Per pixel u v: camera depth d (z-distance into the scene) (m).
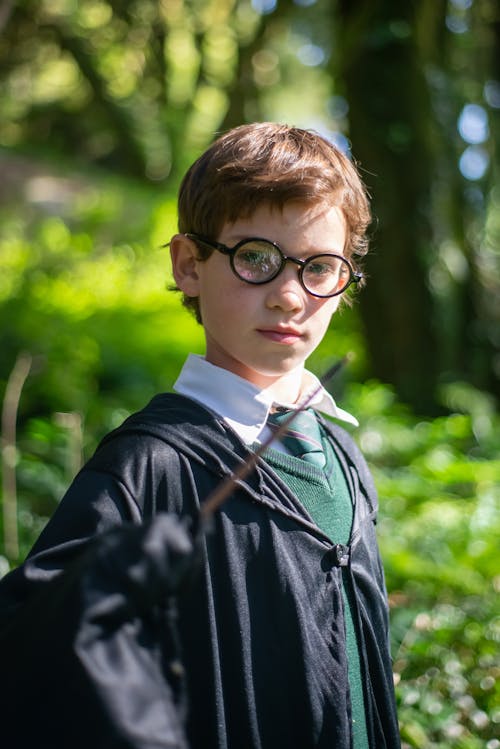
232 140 1.88
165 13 11.33
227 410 1.87
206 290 1.87
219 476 1.78
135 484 1.72
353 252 1.99
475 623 3.83
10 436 4.33
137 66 14.05
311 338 1.83
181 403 1.87
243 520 1.76
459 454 6.63
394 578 4.30
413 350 8.06
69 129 17.22
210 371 1.89
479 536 4.89
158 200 16.02
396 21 7.70
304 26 10.52
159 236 15.09
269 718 1.70
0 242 13.51
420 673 3.39
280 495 1.81
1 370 7.90
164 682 1.39
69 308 10.84
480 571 4.49
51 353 8.24
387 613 2.02
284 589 1.73
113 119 16.28
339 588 1.83
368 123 7.84
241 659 1.69
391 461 6.31
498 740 3.06
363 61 7.82
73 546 1.63
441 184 8.09
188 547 1.37
